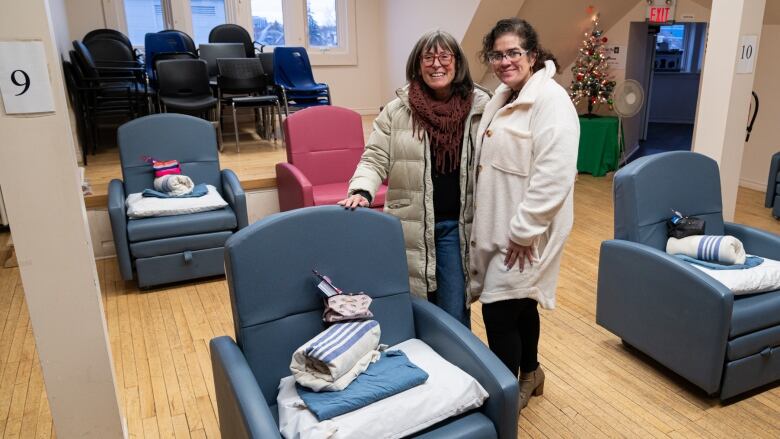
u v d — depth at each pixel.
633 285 2.56
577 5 6.06
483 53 1.93
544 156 1.77
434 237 2.03
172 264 3.58
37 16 1.61
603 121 6.27
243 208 3.74
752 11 2.99
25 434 2.23
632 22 6.50
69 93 5.18
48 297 1.79
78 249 1.79
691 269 2.29
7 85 1.61
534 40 1.83
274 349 1.63
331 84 7.82
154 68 5.66
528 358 2.21
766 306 2.27
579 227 4.66
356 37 7.80
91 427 1.94
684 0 6.30
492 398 1.52
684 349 2.34
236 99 5.34
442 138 1.94
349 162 4.12
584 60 6.38
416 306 1.84
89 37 5.73
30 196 1.70
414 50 1.93
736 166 3.25
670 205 2.63
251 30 7.20
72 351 1.86
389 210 2.09
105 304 3.39
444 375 1.57
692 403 2.34
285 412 1.46
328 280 1.66
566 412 2.29
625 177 2.57
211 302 3.42
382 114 2.10
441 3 6.25
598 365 2.63
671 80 9.91
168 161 3.87
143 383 2.55
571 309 3.21
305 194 3.63
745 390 2.32
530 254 1.87
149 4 6.59
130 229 3.46
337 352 1.47
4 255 4.14
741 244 2.48
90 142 5.91
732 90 3.08
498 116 1.91
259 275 1.59
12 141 1.65
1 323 3.15
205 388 2.51
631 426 2.20
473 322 3.05
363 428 1.38
